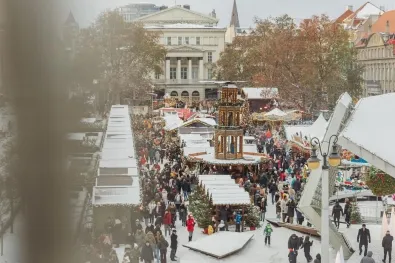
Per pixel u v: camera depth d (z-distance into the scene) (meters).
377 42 145.12
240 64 145.62
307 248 33.62
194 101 159.25
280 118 89.75
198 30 185.25
